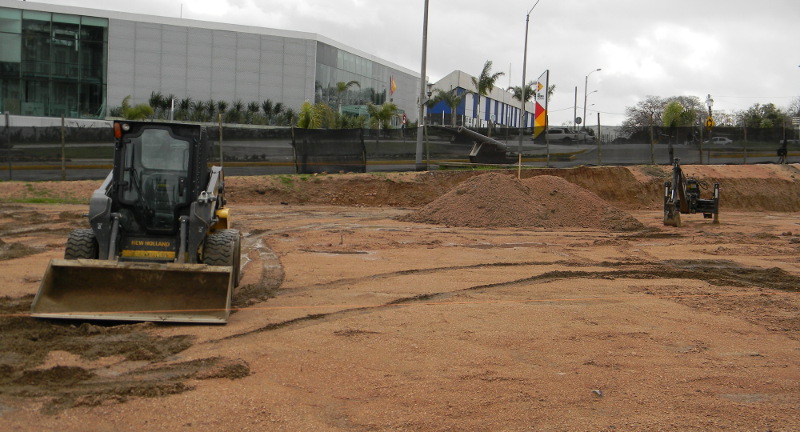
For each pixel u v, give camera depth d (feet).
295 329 26.89
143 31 179.83
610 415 18.60
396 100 262.06
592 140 110.73
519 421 17.99
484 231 65.46
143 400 18.31
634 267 45.98
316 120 136.98
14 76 168.35
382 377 21.27
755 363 24.06
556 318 30.22
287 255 47.03
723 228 76.38
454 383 20.92
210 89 188.85
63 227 58.95
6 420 16.55
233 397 18.84
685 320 30.60
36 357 21.45
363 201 92.27
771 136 118.73
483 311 31.17
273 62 195.21
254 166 95.30
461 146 104.53
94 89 177.37
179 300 26.84
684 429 17.67
